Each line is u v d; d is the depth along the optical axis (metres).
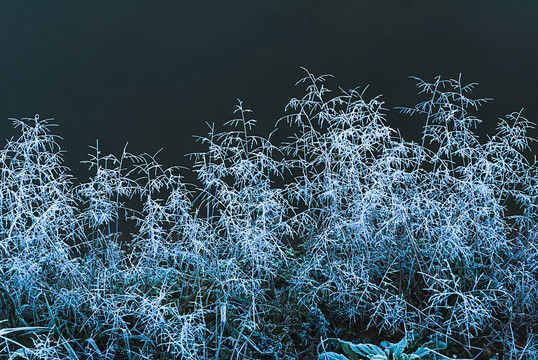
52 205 2.95
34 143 3.12
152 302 2.76
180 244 3.32
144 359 2.84
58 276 3.07
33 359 2.71
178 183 3.29
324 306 3.35
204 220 3.44
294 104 3.40
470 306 2.94
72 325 3.11
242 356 2.95
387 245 3.38
